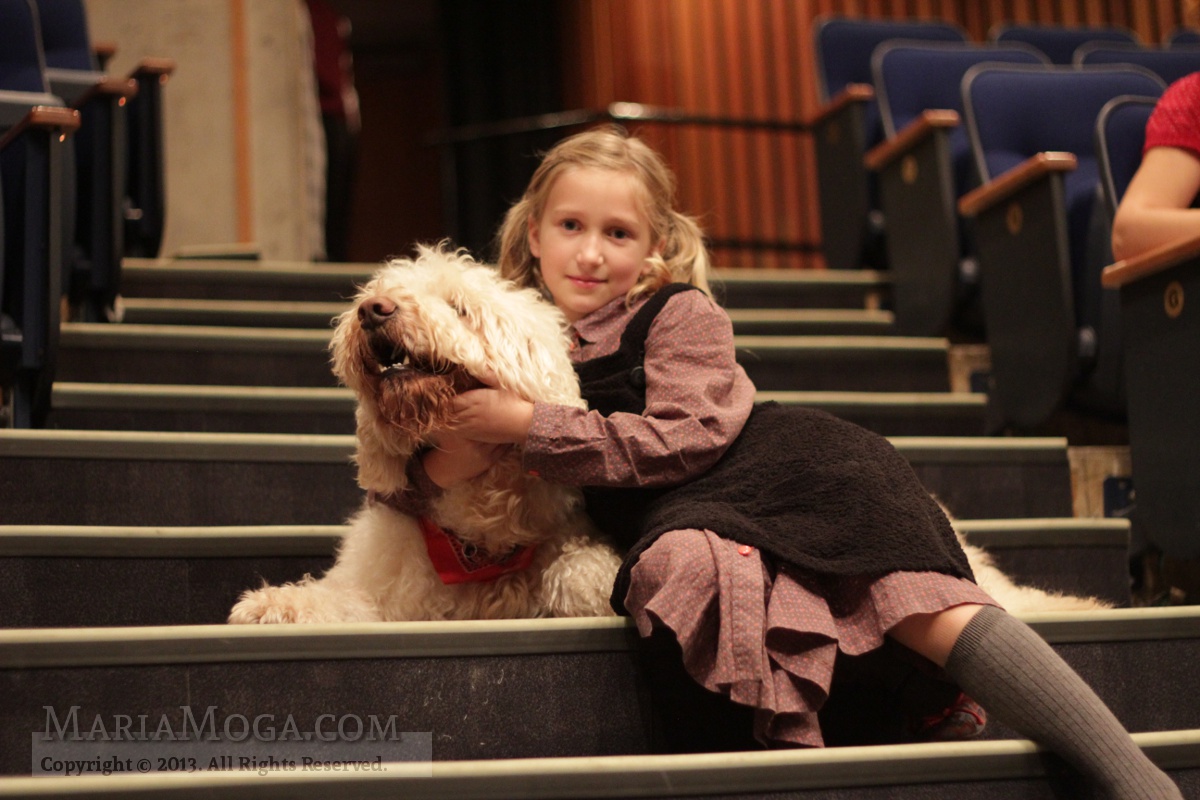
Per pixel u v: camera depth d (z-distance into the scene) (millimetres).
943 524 1482
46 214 2146
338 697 1379
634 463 1488
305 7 4695
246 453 2021
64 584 1644
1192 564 2203
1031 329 2678
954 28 4227
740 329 3059
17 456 1891
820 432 1548
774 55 6488
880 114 3594
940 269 3049
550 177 1794
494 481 1537
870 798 1282
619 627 1468
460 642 1416
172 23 4469
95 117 2637
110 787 1132
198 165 4434
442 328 1458
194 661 1346
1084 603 1777
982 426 2611
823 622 1354
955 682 1393
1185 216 2084
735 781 1251
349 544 1652
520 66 7191
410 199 8469
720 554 1377
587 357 1692
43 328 2146
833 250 3727
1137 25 6391
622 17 6691
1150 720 1605
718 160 6434
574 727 1444
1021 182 2658
